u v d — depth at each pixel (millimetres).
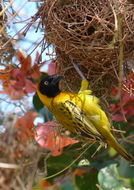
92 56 7035
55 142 6965
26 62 7352
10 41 7266
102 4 6941
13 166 6000
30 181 6074
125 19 6871
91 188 7586
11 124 6145
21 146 6145
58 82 7340
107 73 7219
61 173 7453
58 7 7062
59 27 7000
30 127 6602
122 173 7312
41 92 7379
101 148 7484
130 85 7336
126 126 7586
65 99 7273
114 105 7496
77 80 7469
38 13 7316
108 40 7000
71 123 7242
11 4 7258
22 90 7207
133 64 7254
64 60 7355
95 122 7211
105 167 7320
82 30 6992
